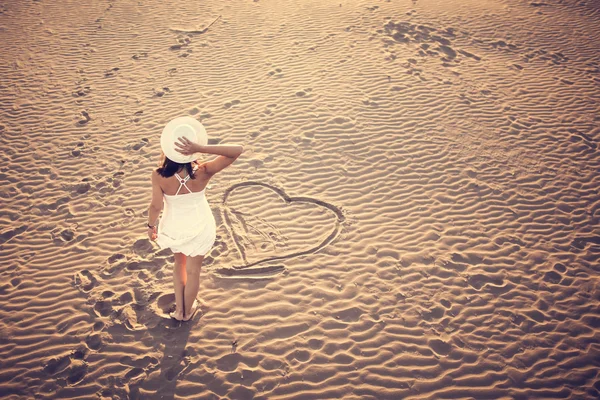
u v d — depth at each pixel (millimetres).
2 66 9070
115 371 3760
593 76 9172
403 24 11008
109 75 8781
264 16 11523
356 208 5699
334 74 8758
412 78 8719
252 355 3914
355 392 3645
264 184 6035
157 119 7430
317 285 4617
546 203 5879
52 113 7617
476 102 8078
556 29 11414
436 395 3646
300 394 3617
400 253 5043
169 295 4457
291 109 7633
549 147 6965
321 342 4047
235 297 4469
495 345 4094
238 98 7969
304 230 5340
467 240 5266
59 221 5434
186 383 3674
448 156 6688
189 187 3656
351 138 6977
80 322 4180
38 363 3807
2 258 4902
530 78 9023
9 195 5840
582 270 4922
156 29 10773
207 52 9656
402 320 4285
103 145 6820
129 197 5812
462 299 4531
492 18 11867
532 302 4535
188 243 3771
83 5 12289
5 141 6891
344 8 12062
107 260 4875
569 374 3863
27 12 11766
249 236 5219
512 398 3652
